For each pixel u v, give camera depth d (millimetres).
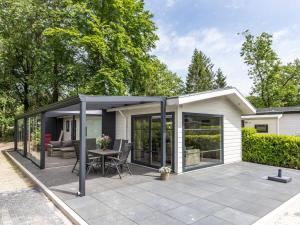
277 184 6520
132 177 7266
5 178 7641
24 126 12523
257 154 10039
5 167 9711
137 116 9586
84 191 5488
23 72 20266
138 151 9578
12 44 17719
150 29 17797
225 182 6703
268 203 5000
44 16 17266
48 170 8516
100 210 4586
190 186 6270
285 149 9094
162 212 4488
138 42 17516
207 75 36625
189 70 37156
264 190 5945
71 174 7781
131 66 17031
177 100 7324
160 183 6559
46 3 17625
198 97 7789
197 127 8641
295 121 13922
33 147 11070
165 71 30438
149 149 8984
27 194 5871
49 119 17828
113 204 4906
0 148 17281
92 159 8008
